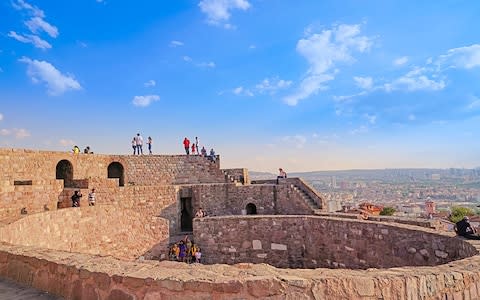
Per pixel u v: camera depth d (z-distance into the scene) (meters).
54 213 13.27
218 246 18.94
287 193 26.66
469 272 5.89
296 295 4.66
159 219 20.14
